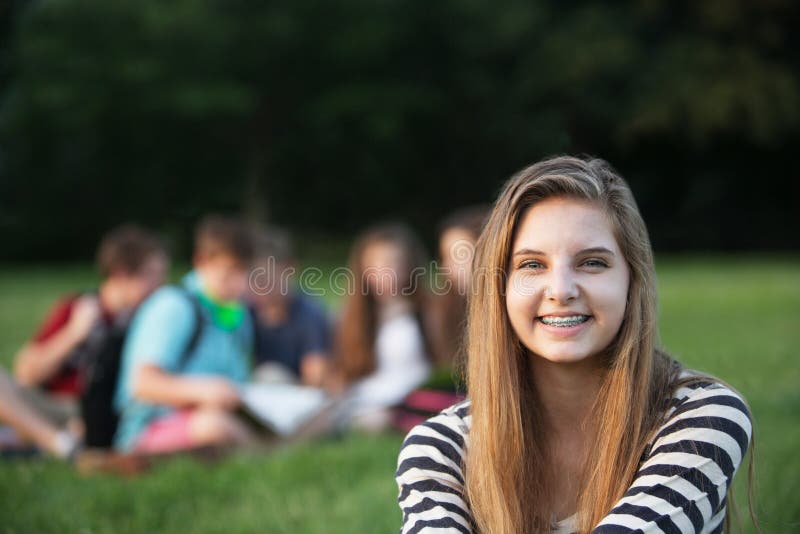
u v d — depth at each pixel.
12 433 6.85
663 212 54.03
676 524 2.60
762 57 48.16
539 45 50.03
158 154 53.56
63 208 52.12
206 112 48.44
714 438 2.70
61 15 46.94
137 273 7.27
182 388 6.52
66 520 4.90
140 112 49.78
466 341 3.32
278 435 6.82
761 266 36.00
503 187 3.21
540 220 2.88
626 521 2.61
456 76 51.28
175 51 48.00
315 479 5.83
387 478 5.79
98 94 47.78
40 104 47.03
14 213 51.31
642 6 48.72
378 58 50.25
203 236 7.06
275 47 49.28
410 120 52.16
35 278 31.39
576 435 3.04
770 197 52.41
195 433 6.50
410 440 3.09
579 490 3.01
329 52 49.81
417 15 48.91
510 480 2.91
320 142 53.31
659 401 2.89
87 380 6.62
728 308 16.89
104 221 52.88
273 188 55.62
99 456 6.29
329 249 51.88
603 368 2.96
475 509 2.94
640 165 53.06
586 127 50.94
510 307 2.92
